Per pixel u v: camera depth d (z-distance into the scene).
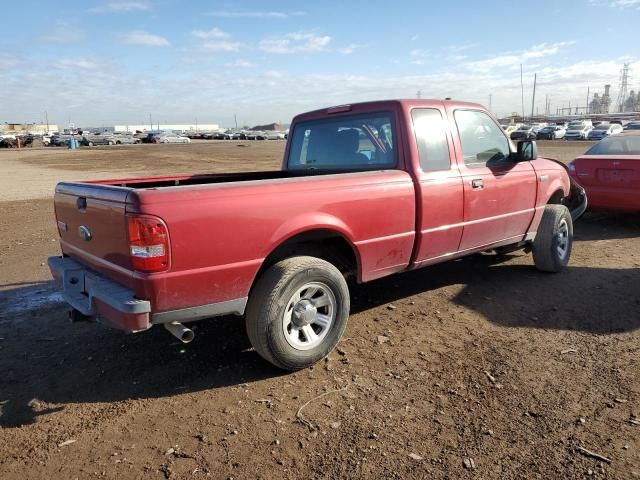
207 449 3.07
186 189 3.40
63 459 3.02
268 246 3.73
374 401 3.56
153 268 3.27
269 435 3.20
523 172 5.85
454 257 5.30
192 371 4.08
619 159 8.77
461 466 2.86
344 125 5.26
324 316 4.12
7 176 22.44
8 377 4.04
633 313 5.02
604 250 7.66
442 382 3.79
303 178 4.01
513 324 4.86
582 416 3.29
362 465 2.89
